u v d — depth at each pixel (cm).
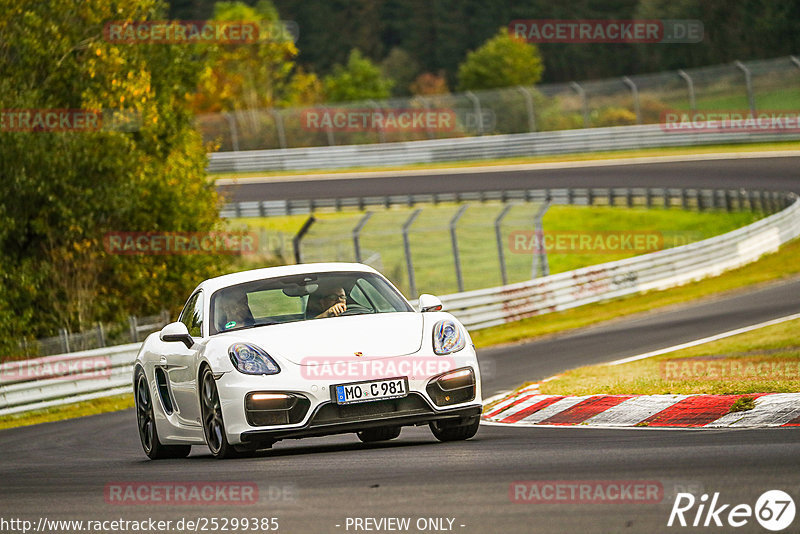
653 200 13850
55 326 8219
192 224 8975
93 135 7825
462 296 8325
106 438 4206
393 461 2266
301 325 2614
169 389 2909
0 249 7775
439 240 12925
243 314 2741
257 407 2422
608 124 18612
